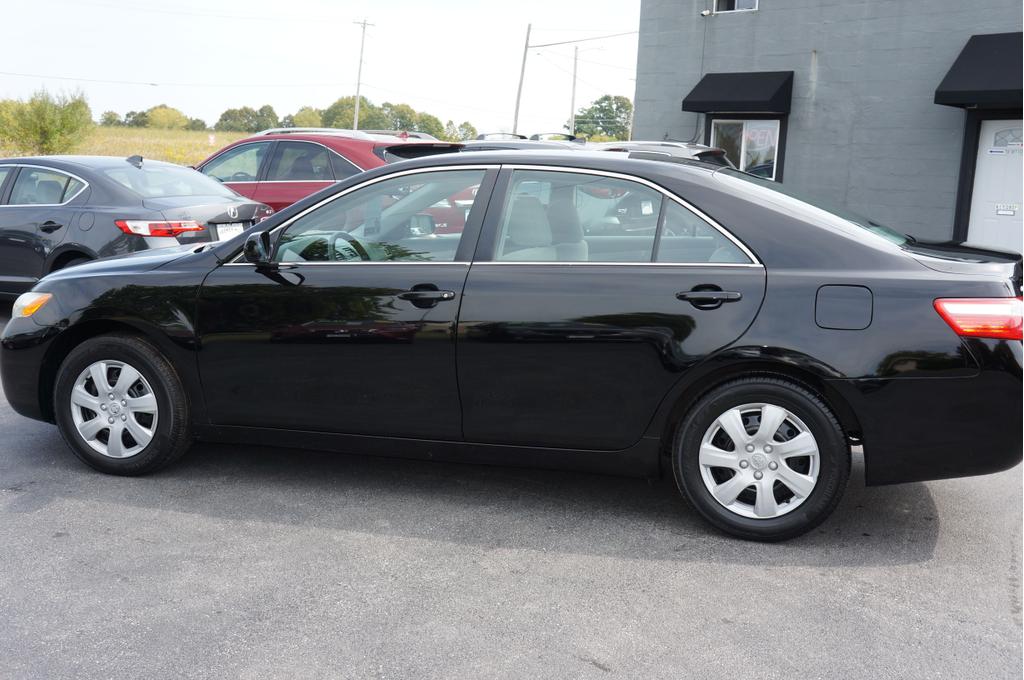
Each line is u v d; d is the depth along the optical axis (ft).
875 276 11.76
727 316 12.03
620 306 12.39
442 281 13.11
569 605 10.71
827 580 11.40
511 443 13.19
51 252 25.29
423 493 14.38
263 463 15.72
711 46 53.06
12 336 15.23
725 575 11.52
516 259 13.03
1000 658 9.59
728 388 12.21
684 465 12.56
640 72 55.93
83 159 26.48
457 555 12.09
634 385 12.46
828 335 11.71
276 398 13.99
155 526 12.94
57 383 14.89
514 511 13.66
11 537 12.51
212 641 9.83
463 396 13.12
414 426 13.46
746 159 53.01
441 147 31.83
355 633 10.02
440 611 10.54
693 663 9.45
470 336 12.89
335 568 11.67
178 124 388.37
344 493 14.34
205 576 11.39
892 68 47.29
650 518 13.39
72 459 15.78
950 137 46.11
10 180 26.66
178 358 14.30
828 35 48.96
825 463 12.00
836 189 49.83
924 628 10.21
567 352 12.59
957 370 11.39
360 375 13.48
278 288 13.82
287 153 33.99
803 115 50.31
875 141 48.32
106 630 10.03
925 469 11.73
